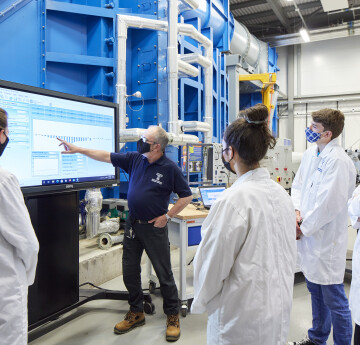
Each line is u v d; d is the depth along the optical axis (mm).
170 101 3334
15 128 1624
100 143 2207
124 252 2074
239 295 870
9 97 1589
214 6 4902
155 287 2639
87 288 2564
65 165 1934
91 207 2887
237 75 5508
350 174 1605
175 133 3316
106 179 2262
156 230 1961
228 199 875
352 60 8805
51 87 3082
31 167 1719
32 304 1817
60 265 1985
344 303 1580
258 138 892
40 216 1845
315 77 9242
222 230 853
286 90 9641
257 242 858
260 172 928
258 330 856
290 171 4332
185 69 3555
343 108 8953
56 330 2041
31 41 2838
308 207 1698
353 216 1479
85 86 3344
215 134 5059
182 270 2260
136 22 3156
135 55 3605
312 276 1627
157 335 1997
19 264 1047
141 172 1985
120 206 3188
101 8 3184
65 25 3131
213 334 934
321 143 1691
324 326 1685
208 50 4094
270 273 875
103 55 3262
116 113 2328
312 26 8508
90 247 2943
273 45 8070
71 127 1971
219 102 5078
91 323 2139
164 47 3457
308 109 9383
